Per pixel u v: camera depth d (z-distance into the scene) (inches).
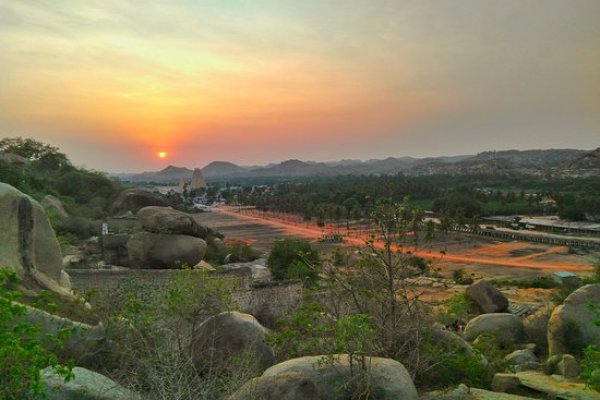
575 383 309.9
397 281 304.3
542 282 1485.0
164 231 756.0
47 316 275.0
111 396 222.1
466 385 283.6
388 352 278.1
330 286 301.1
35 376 166.9
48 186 1733.5
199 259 781.9
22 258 398.0
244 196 6569.9
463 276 1702.8
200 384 225.3
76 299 354.9
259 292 524.7
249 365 257.9
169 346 267.0
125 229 1123.9
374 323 279.4
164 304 330.3
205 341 293.9
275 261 1001.5
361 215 3772.1
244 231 3939.5
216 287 326.6
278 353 301.3
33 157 2421.3
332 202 4552.2
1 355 159.9
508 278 1932.8
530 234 3230.8
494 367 350.9
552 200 4758.9
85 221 1185.4
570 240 2945.4
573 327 407.2
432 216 3782.0
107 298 334.0
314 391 217.0
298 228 4092.0
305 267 574.9
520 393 298.0
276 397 213.9
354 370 235.0
